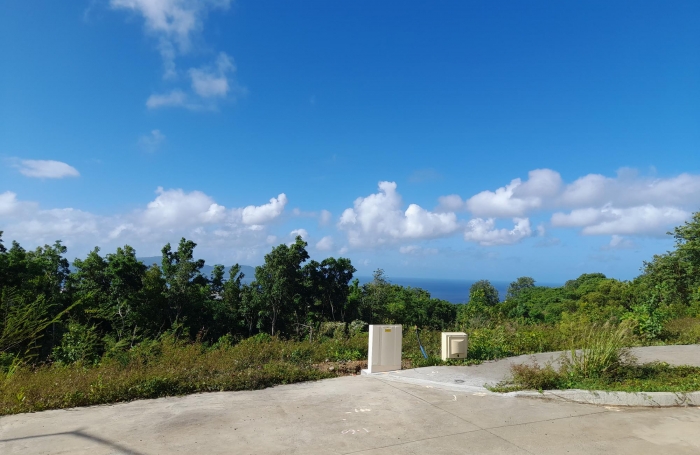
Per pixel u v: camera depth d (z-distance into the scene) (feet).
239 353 32.40
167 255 133.39
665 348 39.34
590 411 20.94
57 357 44.65
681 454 15.85
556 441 17.07
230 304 144.87
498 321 57.36
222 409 20.79
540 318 141.08
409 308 165.27
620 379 25.22
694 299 81.00
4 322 35.68
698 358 33.71
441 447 16.38
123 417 19.53
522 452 15.98
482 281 310.24
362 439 17.07
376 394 23.70
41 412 20.33
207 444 16.34
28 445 16.11
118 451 15.58
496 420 19.53
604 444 16.78
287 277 141.18
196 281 138.31
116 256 124.06
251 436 17.22
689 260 86.53
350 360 33.42
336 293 152.25
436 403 22.07
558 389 23.73
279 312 144.56
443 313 171.94
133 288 120.57
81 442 16.42
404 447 16.33
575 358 26.91
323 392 24.11
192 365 28.32
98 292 115.14
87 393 22.25
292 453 15.62
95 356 44.91
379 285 168.55
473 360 31.73
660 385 23.66
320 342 42.50
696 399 22.07
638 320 47.29
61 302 104.42
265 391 24.43
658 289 85.51
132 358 31.91
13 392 21.88
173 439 16.81
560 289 222.89
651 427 18.72
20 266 99.55
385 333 29.37
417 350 35.65
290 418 19.49
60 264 124.06
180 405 21.52
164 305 120.57
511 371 27.30
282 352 33.30
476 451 16.03
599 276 236.22
